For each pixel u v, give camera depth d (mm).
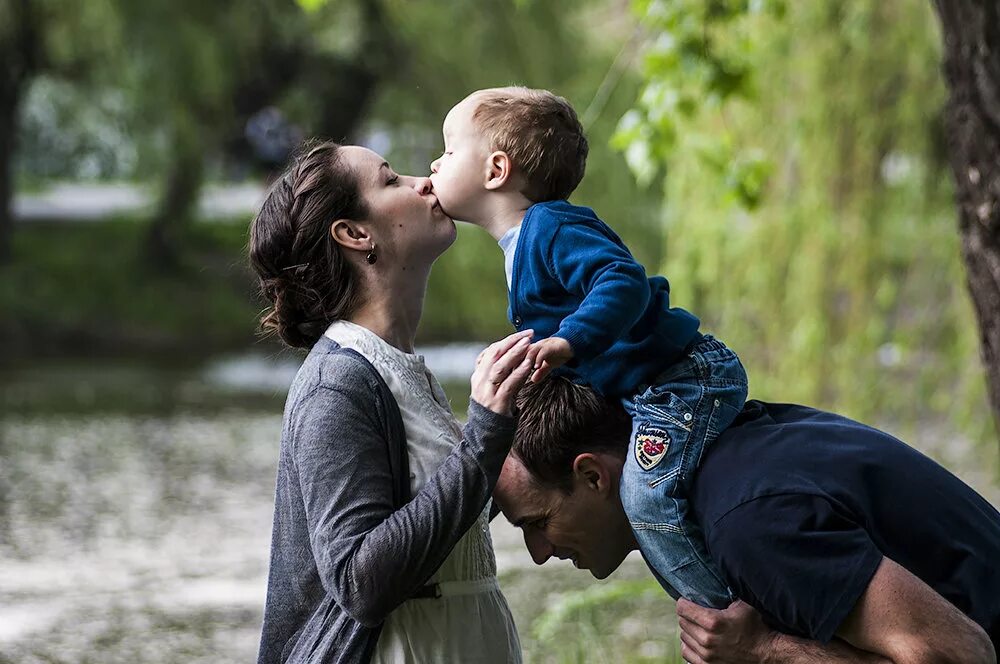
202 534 19266
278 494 5434
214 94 41688
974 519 5176
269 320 5855
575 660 12305
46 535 19078
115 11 39875
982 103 7328
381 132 44844
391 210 5578
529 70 36219
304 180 5559
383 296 5598
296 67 48125
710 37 13562
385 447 5266
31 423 29344
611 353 5512
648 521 5352
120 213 52500
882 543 5074
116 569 17234
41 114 57031
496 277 35750
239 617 15133
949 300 17188
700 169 16312
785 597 4914
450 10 37719
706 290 17469
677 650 12328
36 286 45656
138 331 44875
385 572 4965
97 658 13492
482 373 5148
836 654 5016
